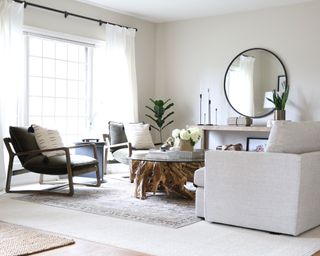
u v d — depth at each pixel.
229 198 3.56
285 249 2.97
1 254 2.73
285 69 6.37
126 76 6.93
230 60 6.89
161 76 7.59
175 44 7.47
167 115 7.27
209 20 7.10
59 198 4.63
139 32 7.36
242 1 6.17
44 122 6.12
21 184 5.60
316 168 3.47
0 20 5.19
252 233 3.38
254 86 6.63
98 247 2.95
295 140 3.42
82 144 5.29
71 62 6.44
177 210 4.12
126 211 4.05
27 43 5.75
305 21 6.20
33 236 3.16
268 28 6.53
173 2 6.29
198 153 4.64
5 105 5.24
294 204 3.27
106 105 6.68
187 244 3.05
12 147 5.43
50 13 5.95
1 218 3.74
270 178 3.37
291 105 6.32
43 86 6.09
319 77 6.10
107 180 5.96
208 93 7.11
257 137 6.57
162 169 4.62
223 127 6.49
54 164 4.75
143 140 6.32
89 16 6.48
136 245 3.01
